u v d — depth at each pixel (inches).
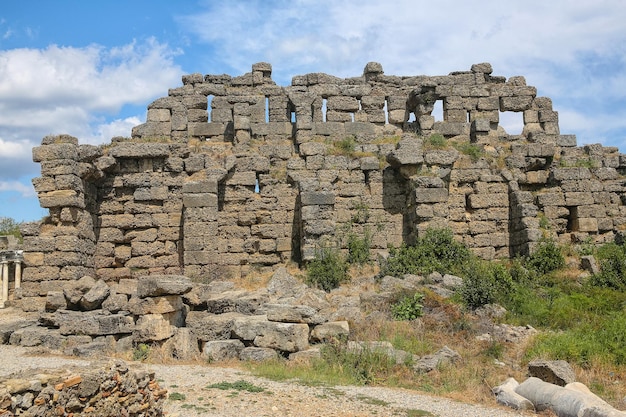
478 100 1314.0
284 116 1278.3
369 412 530.3
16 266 1363.2
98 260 1143.6
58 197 1040.2
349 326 802.2
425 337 802.8
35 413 374.0
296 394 570.3
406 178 1184.8
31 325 889.5
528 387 610.2
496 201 1209.4
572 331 825.5
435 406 571.5
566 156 1275.8
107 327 791.7
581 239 1170.6
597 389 657.0
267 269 1162.0
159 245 1152.8
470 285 939.3
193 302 874.8
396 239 1184.8
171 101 1248.8
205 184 1123.9
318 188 1126.4
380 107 1306.6
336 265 1049.5
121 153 1148.5
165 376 631.2
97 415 419.8
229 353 741.3
